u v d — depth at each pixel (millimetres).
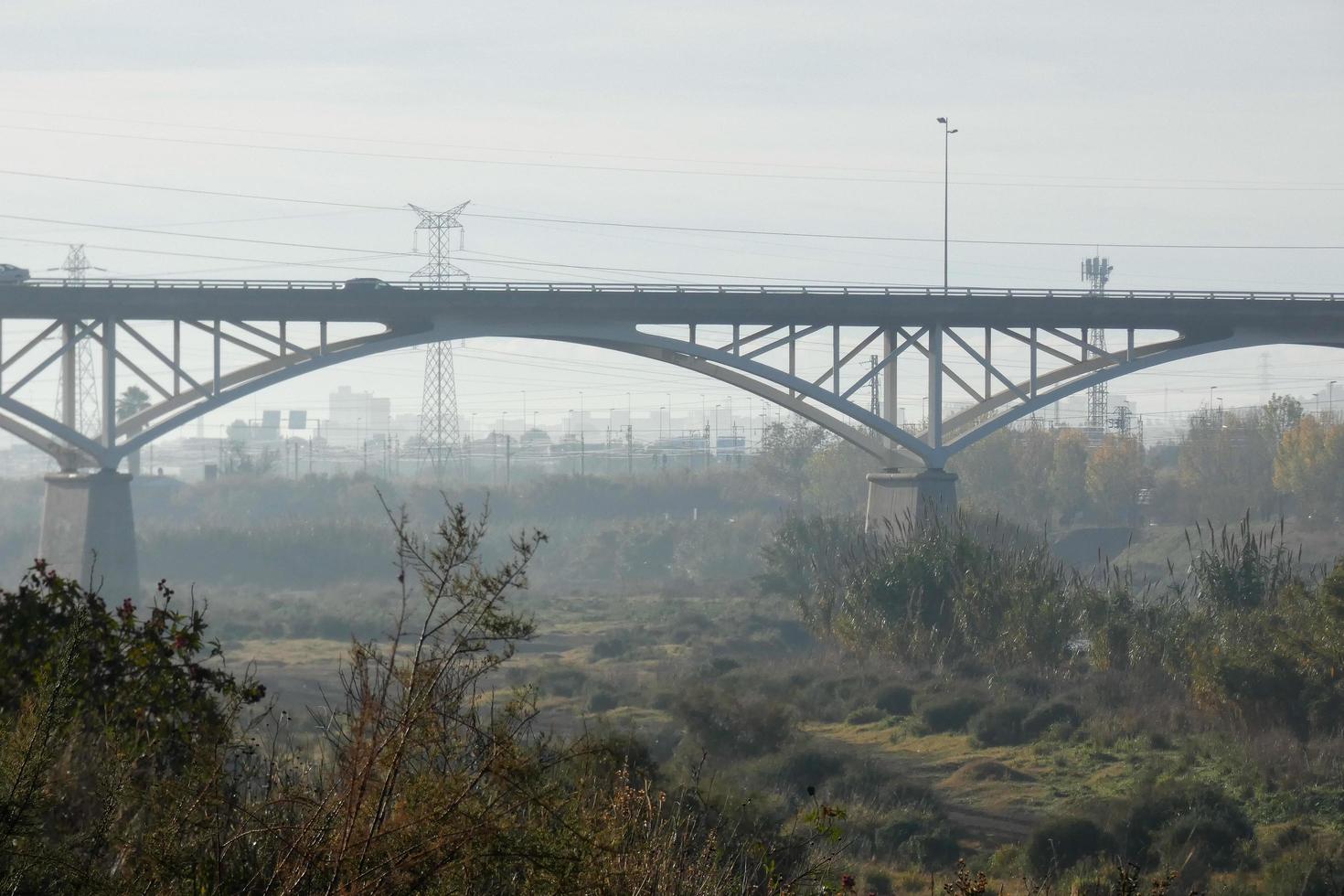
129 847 9117
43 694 9633
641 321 91688
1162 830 35750
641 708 58094
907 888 30906
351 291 87438
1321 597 50438
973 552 67625
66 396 90438
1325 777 40531
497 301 88625
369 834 8109
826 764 43438
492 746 8797
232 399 88312
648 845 10312
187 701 14484
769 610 94500
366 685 8445
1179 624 55375
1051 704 53125
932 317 93875
